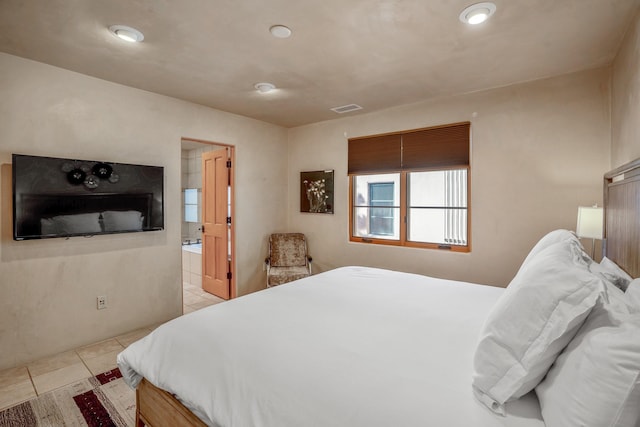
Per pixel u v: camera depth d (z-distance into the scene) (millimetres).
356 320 1676
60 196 2596
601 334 850
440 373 1172
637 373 721
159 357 1465
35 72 2512
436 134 3463
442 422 925
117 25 2016
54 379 2312
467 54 2414
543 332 978
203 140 3691
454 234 3516
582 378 829
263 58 2477
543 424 928
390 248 3822
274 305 1908
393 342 1421
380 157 3887
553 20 1962
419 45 2279
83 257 2811
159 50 2346
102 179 2826
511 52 2383
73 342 2758
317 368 1203
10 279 2443
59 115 2637
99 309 2908
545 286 1028
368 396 1037
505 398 974
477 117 3193
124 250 3064
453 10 1862
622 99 2215
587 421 778
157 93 3260
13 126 2420
